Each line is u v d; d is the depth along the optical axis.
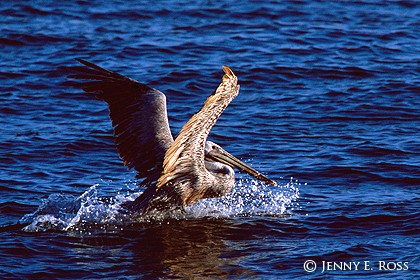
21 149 25.12
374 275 16.55
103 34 38.81
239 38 38.53
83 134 26.75
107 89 19.70
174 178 19.12
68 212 20.11
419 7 44.97
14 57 35.25
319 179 23.02
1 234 18.78
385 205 20.72
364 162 24.09
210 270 16.91
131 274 16.67
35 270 16.77
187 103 30.36
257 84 32.44
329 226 19.53
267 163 24.33
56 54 35.62
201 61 35.06
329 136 26.72
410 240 18.45
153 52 36.19
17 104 29.70
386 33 39.72
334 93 31.23
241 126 27.70
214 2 45.09
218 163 20.47
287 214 20.39
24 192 21.62
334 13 43.31
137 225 19.66
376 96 30.80
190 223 19.84
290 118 28.59
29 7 42.66
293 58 35.59
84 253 17.83
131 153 19.84
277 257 17.61
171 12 42.91
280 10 43.56
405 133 26.88
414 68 34.31
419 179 22.72
